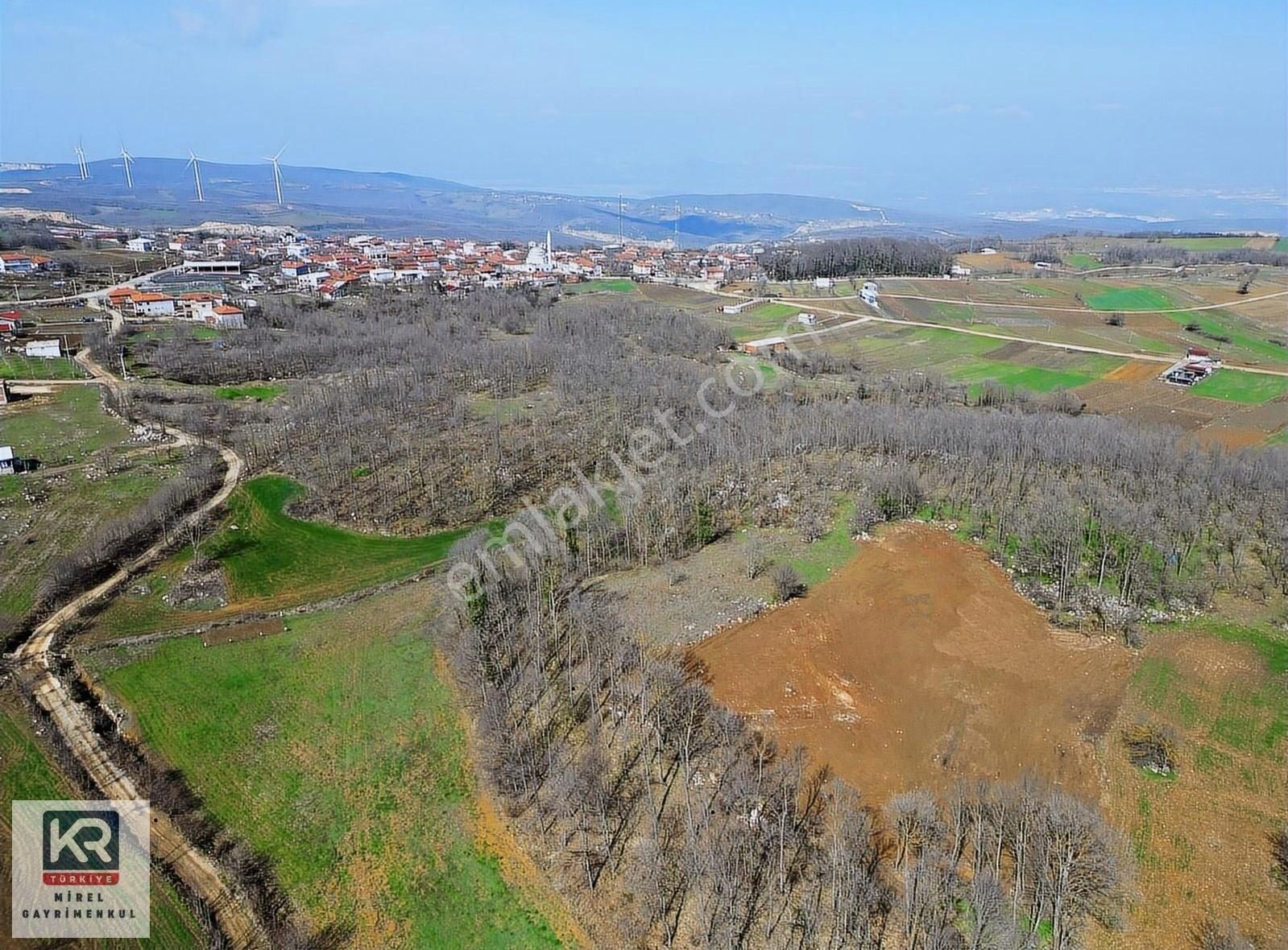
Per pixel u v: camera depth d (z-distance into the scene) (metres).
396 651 89.50
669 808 65.69
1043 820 60.03
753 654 87.00
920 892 53.97
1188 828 65.00
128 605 97.25
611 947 55.50
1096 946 54.25
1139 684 82.50
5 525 112.38
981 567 106.31
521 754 71.25
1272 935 55.62
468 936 57.06
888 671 84.75
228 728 77.31
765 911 56.31
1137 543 104.75
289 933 56.81
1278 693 81.00
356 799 69.12
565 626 91.88
